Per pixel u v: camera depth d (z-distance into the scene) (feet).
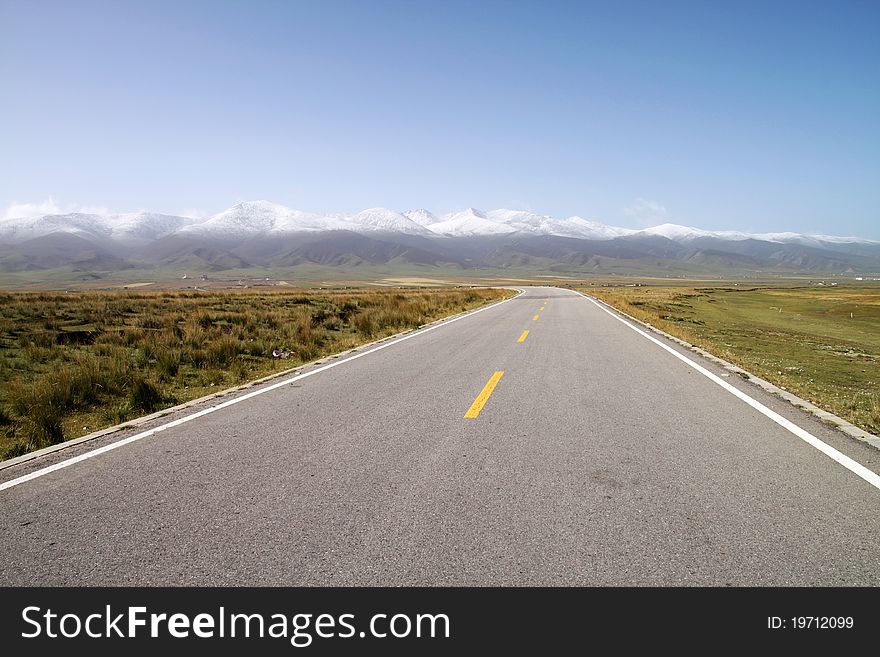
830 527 11.18
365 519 11.69
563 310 88.48
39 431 20.35
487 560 10.02
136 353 40.75
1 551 10.62
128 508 12.44
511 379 28.48
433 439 17.57
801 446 16.70
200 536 11.07
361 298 111.45
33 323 55.98
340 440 17.56
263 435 18.25
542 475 14.20
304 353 38.81
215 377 30.94
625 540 10.66
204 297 116.06
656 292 238.68
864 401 27.22
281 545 10.67
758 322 113.39
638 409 21.71
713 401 23.18
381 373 30.50
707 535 10.85
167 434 18.54
